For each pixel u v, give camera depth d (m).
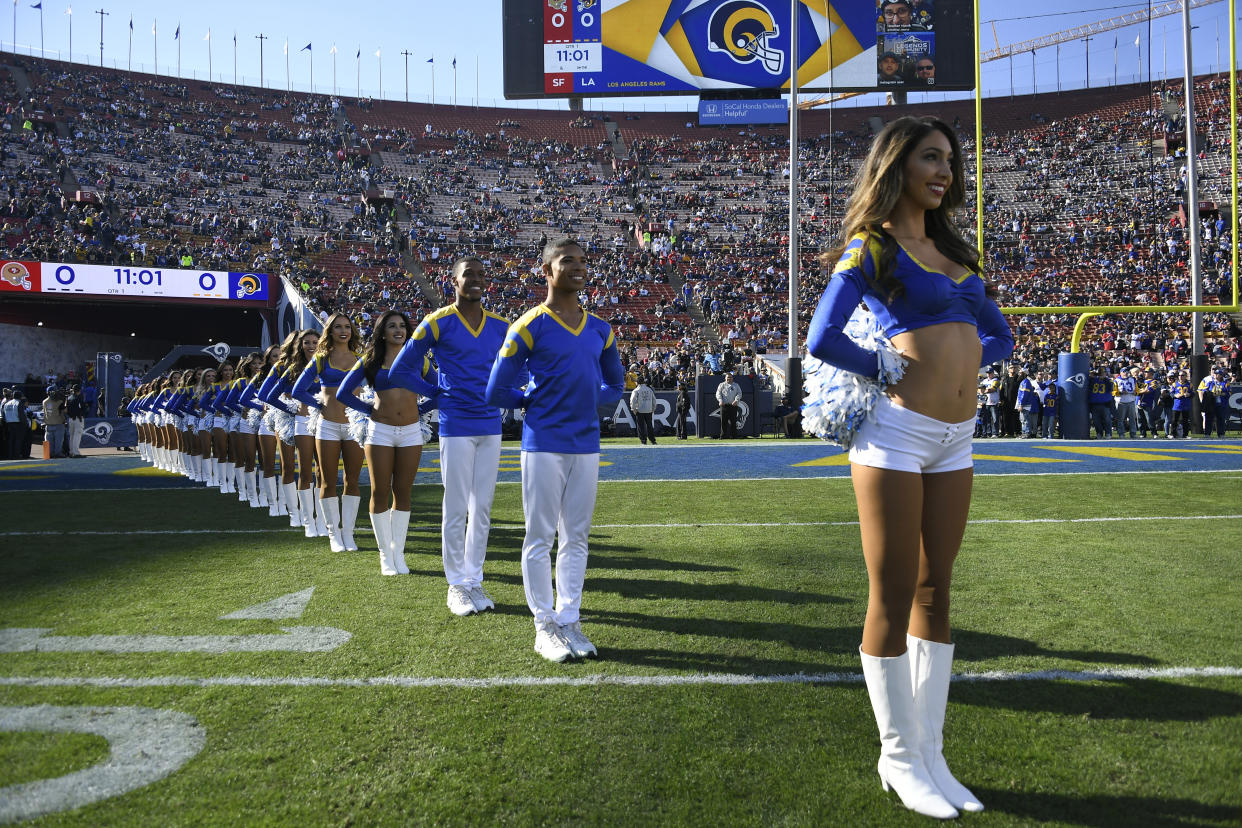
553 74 30.31
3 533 6.75
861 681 3.11
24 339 29.22
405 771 2.41
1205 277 32.06
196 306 27.12
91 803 2.23
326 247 35.25
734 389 18.62
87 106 40.88
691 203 42.41
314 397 6.01
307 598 4.48
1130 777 2.33
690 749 2.54
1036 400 17.34
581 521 3.64
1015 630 3.65
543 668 3.30
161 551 5.92
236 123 44.09
